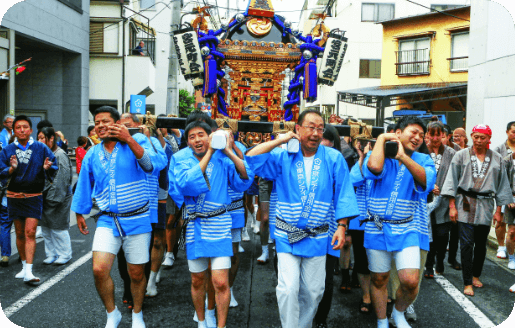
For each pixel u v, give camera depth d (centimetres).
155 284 485
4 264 571
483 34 980
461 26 1747
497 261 630
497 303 467
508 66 880
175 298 475
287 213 331
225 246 354
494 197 506
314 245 328
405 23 1930
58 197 565
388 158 361
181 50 665
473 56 1028
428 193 375
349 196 331
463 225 493
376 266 368
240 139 588
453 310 447
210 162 358
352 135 480
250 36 706
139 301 380
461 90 1590
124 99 2005
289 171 333
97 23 1970
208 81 654
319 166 332
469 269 490
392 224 358
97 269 352
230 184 369
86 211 377
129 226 362
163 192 470
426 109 1792
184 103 2781
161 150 423
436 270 568
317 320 375
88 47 1942
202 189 339
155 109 2614
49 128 572
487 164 490
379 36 2370
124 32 1989
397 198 356
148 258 379
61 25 1698
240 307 452
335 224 349
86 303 451
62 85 1880
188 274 561
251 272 569
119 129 339
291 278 323
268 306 457
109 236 361
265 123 465
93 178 380
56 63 1870
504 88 895
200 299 367
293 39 702
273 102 697
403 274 350
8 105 1312
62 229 580
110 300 364
